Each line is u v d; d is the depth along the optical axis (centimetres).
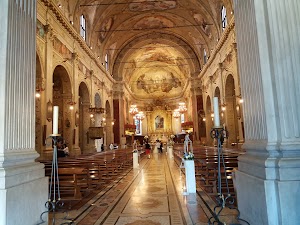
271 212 278
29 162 344
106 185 785
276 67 301
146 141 3117
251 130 349
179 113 3628
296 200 270
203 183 764
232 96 1678
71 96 1409
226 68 1617
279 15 308
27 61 360
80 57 1598
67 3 1395
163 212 485
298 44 304
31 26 378
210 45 2106
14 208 287
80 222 432
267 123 301
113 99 2672
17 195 294
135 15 2117
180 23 2234
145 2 1905
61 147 1274
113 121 2536
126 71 3025
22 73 345
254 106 336
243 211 352
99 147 2030
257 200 304
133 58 2955
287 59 302
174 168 1218
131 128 2975
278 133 297
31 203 325
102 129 1747
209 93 2162
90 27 1808
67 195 650
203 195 616
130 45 2641
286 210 268
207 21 1917
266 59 308
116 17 2053
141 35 2581
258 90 322
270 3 312
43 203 359
